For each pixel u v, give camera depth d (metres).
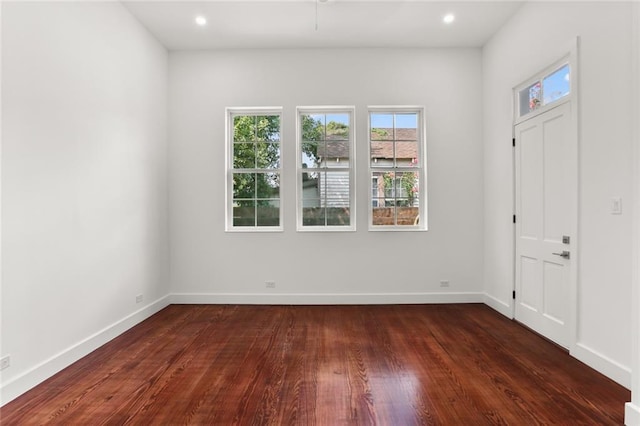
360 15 3.54
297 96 4.24
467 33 3.91
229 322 3.56
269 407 2.02
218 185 4.25
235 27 3.75
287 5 3.35
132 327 3.42
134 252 3.51
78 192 2.71
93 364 2.60
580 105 2.58
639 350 1.80
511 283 3.61
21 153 2.20
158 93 4.01
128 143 3.42
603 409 1.97
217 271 4.25
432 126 4.24
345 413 1.95
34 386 2.26
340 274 4.23
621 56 2.22
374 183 4.33
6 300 2.10
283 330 3.32
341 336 3.15
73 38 2.66
